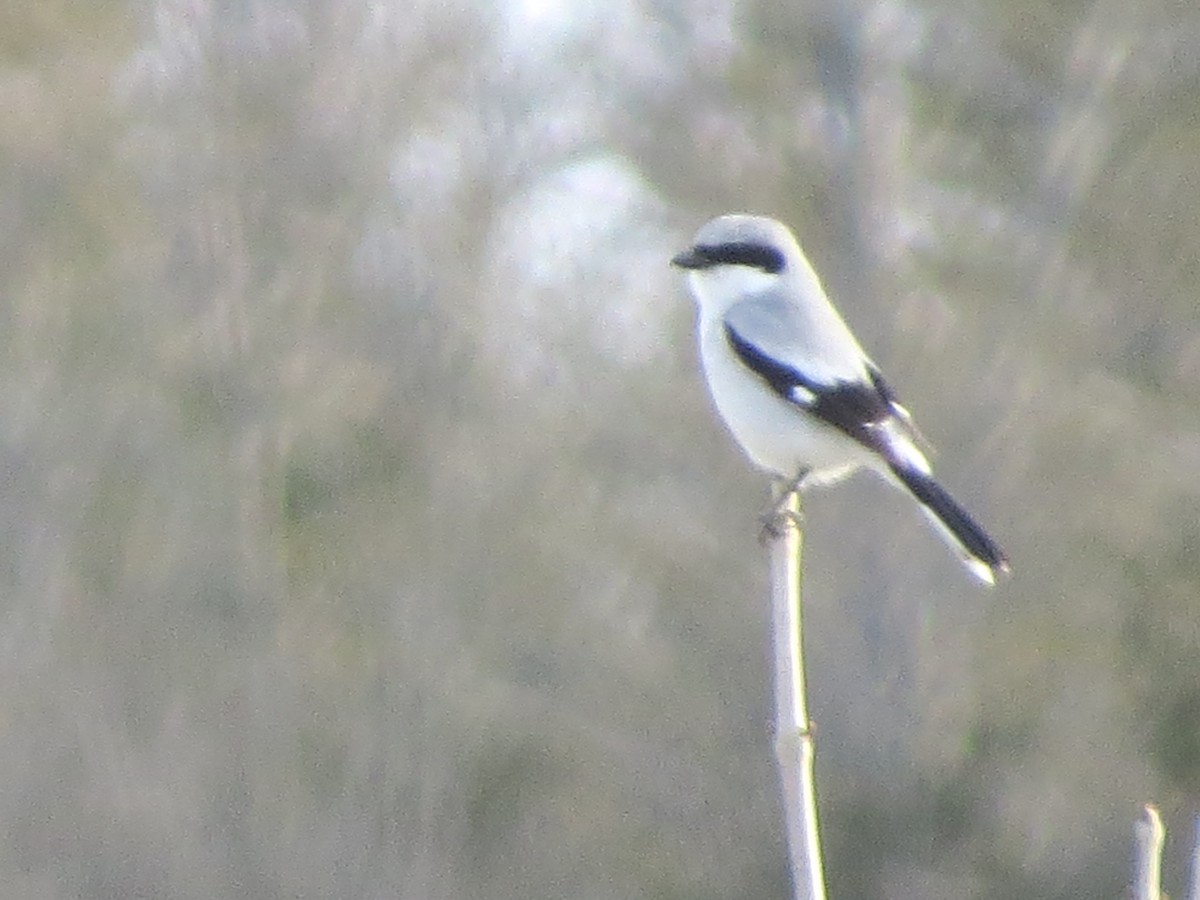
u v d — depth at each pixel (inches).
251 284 663.8
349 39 675.4
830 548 682.8
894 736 680.4
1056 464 684.1
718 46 706.2
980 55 725.3
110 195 677.9
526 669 672.4
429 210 679.7
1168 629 686.5
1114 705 690.2
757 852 679.7
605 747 679.1
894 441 317.4
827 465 324.5
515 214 687.1
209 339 655.8
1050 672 687.7
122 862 594.6
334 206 672.4
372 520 658.8
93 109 681.6
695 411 676.7
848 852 682.2
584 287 684.1
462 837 640.4
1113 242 707.4
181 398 657.6
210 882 597.3
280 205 670.5
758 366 323.3
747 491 676.7
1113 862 682.2
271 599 637.9
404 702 634.8
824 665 685.3
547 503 671.8
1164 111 716.7
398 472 664.4
